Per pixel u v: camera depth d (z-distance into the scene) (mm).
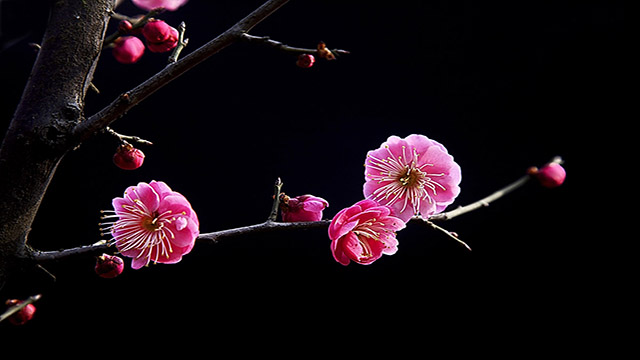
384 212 674
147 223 670
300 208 683
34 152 661
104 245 668
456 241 683
